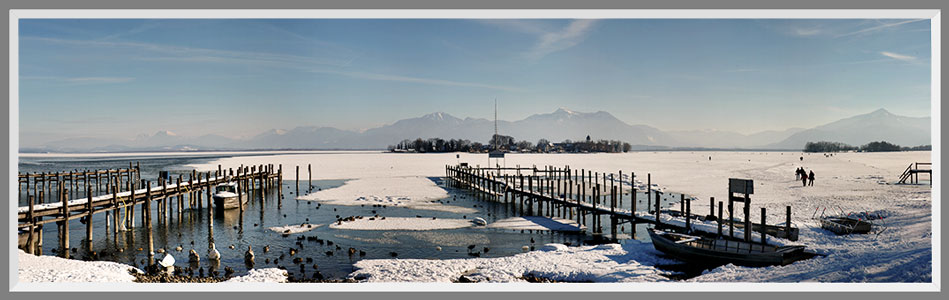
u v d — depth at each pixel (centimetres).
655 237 2492
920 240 2220
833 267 1888
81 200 2788
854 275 1752
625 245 2675
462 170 6594
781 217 3275
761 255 2081
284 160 14262
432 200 4872
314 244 2780
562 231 3253
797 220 3150
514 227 3353
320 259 2438
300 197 5084
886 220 3005
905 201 3753
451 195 5281
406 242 2850
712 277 1989
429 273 2114
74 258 2466
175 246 2753
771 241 2447
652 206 4303
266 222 3550
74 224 3409
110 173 5950
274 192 5666
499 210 4291
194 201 4178
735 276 1959
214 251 2436
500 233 3147
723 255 2158
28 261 2066
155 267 2234
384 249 2673
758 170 8519
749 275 1948
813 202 3966
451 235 3059
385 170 9275
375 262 2312
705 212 3706
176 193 3703
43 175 5275
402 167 10194
